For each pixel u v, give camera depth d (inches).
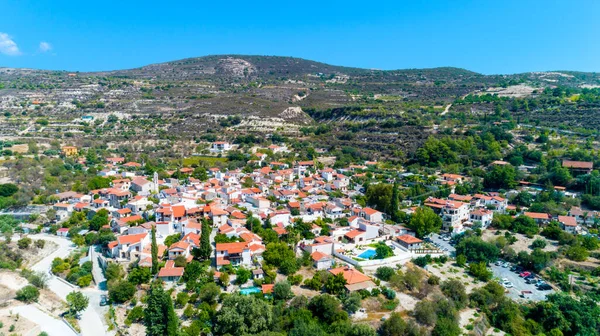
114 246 4335.6
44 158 7642.7
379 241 5027.1
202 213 5231.3
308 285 3878.0
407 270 4306.1
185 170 7765.8
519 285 4394.7
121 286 3634.4
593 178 6432.1
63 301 3708.2
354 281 3823.8
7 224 5206.7
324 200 6240.2
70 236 5132.9
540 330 3690.9
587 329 3705.7
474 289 4089.6
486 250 4815.5
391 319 3353.8
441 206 5895.7
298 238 4751.5
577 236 5113.2
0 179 6481.3
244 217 5123.0
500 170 7042.3
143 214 5324.8
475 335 3474.4
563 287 4306.1
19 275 4045.3
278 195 6264.8
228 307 3272.6
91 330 3260.3
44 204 6048.2
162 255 4249.5
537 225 5600.4
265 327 3208.7
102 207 5738.2
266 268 4013.3
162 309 3196.4
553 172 6894.7
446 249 5054.1
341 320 3331.7
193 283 3688.5
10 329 3129.9
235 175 7460.6
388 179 7529.5
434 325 3459.6
